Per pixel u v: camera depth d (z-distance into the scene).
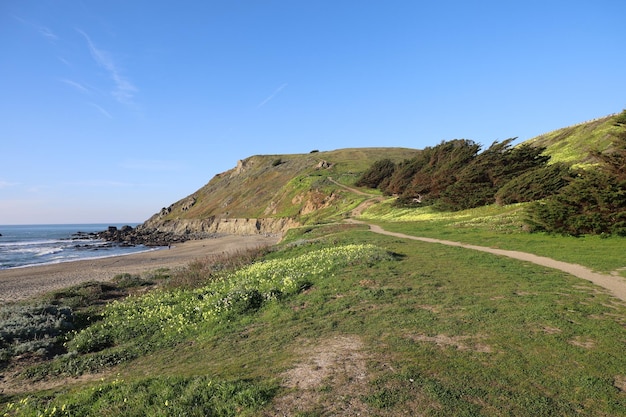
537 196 33.41
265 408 5.70
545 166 37.12
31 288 29.17
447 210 42.41
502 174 39.44
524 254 18.56
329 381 6.46
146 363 9.99
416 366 6.75
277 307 12.63
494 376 6.26
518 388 5.86
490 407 5.35
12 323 13.77
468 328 8.57
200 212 131.88
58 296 21.34
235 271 22.33
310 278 15.76
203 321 12.88
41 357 11.47
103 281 28.58
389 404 5.53
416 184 52.22
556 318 8.88
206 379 7.04
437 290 12.12
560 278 13.09
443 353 7.29
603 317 8.98
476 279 13.36
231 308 13.29
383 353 7.54
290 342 9.16
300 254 25.09
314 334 9.41
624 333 7.88
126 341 12.48
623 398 5.52
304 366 7.30
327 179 95.56
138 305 17.19
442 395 5.69
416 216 44.03
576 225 22.33
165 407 5.98
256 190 123.06
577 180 23.33
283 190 103.88
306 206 85.69
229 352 9.40
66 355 11.27
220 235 101.62
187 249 64.88
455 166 47.78
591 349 7.20
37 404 7.37
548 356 6.95
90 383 8.87
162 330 12.86
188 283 21.00
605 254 17.08
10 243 91.88
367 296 12.06
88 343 12.30
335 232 37.41
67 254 62.53
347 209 66.44
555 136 59.12
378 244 23.80
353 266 16.92
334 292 13.29
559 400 5.51
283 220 88.38
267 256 27.31
